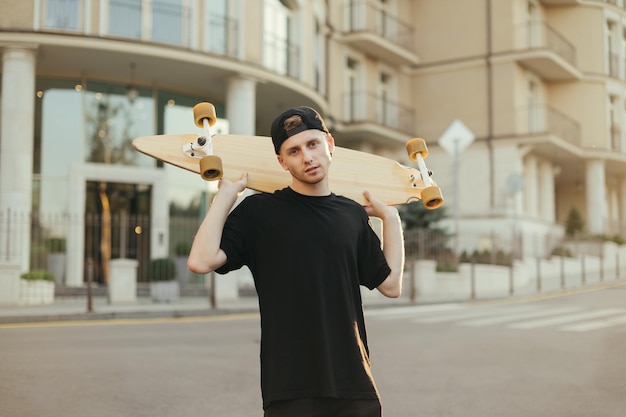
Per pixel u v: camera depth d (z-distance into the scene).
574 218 31.89
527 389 6.20
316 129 2.29
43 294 15.42
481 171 30.17
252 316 13.79
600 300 16.05
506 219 28.67
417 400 5.78
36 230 18.03
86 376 6.79
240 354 8.25
